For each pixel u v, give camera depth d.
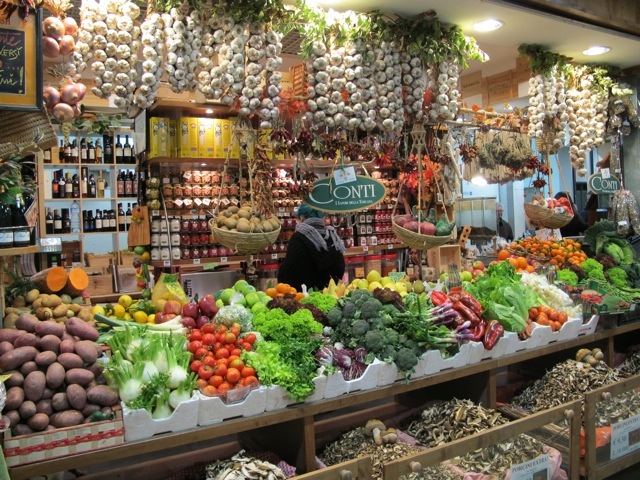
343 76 3.60
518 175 5.21
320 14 3.37
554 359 4.01
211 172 5.58
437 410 3.03
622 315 4.02
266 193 3.49
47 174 7.23
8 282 3.10
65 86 2.78
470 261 6.12
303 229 4.28
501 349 3.22
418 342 2.84
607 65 5.26
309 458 2.51
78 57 2.79
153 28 2.95
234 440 3.12
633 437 3.18
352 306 2.83
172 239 5.41
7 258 3.17
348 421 3.28
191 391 2.24
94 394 2.08
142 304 3.04
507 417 3.13
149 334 2.43
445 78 3.90
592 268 4.57
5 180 2.29
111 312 2.97
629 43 4.56
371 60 3.60
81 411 2.07
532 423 2.61
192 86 3.12
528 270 4.23
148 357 2.22
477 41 4.41
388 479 2.13
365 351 2.71
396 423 3.17
